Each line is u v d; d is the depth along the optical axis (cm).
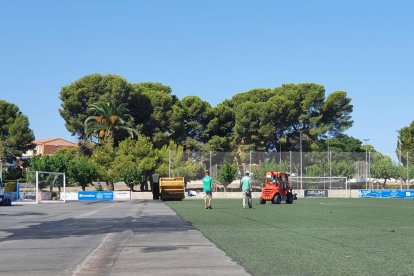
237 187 6625
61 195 6188
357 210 3152
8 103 9081
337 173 6625
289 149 9288
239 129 8894
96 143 8138
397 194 6538
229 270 969
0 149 8306
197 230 1791
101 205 4394
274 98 8938
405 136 9681
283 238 1503
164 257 1145
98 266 1038
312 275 901
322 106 9356
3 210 3588
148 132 8400
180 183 5147
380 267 980
